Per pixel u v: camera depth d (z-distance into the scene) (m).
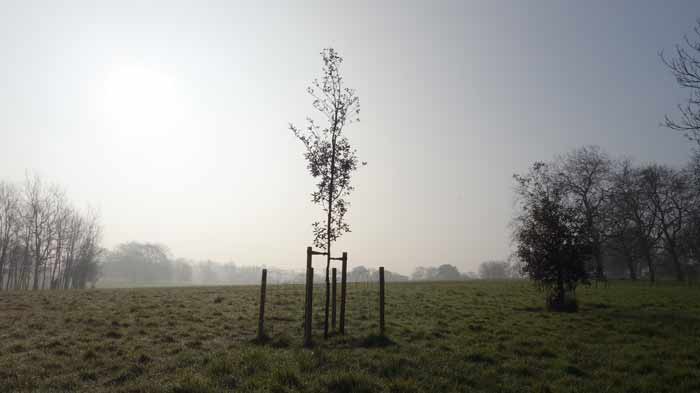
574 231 25.22
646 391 10.02
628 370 11.77
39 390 9.75
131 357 12.35
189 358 12.23
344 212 16.41
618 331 17.34
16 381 10.35
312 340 14.75
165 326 17.61
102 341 14.70
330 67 17.39
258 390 9.37
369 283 49.72
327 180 16.62
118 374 10.95
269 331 16.83
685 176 60.59
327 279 15.49
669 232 64.88
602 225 60.06
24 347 13.66
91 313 20.70
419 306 25.20
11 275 70.19
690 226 62.06
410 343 14.62
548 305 24.31
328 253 15.98
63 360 12.20
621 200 61.53
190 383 9.72
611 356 13.12
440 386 9.95
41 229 71.12
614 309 24.61
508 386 10.12
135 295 30.81
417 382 9.96
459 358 12.54
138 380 10.45
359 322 19.05
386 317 20.70
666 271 77.81
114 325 17.73
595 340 15.51
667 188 62.53
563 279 24.50
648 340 15.55
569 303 23.81
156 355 12.80
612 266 86.00
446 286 42.53
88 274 90.00
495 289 37.94
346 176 16.62
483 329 17.66
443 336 16.08
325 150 16.77
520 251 26.23
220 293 32.47
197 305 24.33
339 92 17.28
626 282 55.91
